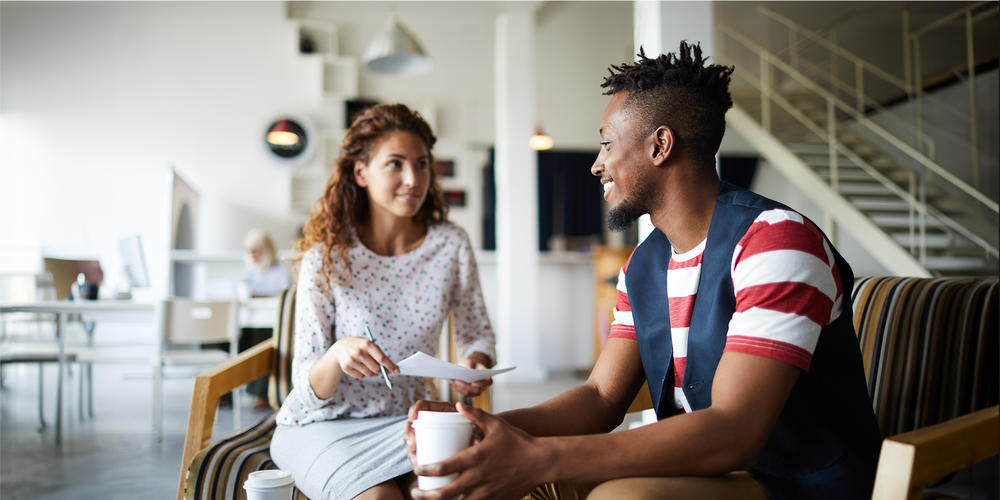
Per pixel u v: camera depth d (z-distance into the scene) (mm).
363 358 1305
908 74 7422
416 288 1613
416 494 872
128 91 7598
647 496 841
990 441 918
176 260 5809
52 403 5078
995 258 5797
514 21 6391
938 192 6898
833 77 8414
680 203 1062
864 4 7871
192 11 7746
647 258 1155
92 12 7570
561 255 6543
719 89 1067
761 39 8742
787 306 899
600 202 8539
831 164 6844
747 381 882
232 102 7770
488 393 1739
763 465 972
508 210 6219
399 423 1433
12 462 3293
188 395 5500
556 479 873
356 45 8156
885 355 1366
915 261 5328
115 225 7488
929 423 1280
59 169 7434
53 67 7480
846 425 984
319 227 1609
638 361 1201
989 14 6090
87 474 3082
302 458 1350
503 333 6230
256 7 7727
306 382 1428
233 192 7703
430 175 1658
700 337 1017
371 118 1593
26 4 7449
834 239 6426
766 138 7211
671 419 890
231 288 5004
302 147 7785
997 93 6461
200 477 1393
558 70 8500
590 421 1148
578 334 6582
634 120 1061
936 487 1254
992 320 1244
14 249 7320
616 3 8500
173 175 5668
